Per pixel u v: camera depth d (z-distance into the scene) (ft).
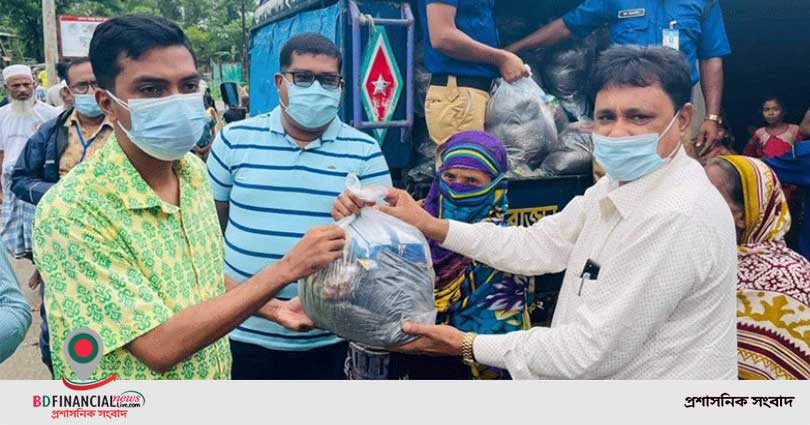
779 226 6.68
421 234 6.19
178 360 4.47
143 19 4.79
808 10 15.80
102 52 4.68
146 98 4.67
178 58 4.78
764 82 16.07
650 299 4.82
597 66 5.27
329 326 5.91
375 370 6.96
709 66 12.03
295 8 11.97
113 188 4.60
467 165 6.81
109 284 4.39
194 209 5.20
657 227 4.79
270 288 4.61
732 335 5.09
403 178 9.87
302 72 7.38
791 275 6.37
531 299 7.42
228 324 4.52
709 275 4.82
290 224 7.66
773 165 12.76
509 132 9.70
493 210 7.14
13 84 16.21
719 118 12.27
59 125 10.17
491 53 9.47
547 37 10.93
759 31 15.81
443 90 9.52
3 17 87.35
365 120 9.12
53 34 47.21
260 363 7.79
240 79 75.41
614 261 4.98
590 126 10.73
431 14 9.12
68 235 4.36
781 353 6.26
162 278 4.72
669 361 4.98
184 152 4.91
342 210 6.09
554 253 6.37
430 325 5.71
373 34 9.05
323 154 7.77
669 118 5.00
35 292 16.24
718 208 4.91
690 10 11.24
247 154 7.74
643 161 4.99
